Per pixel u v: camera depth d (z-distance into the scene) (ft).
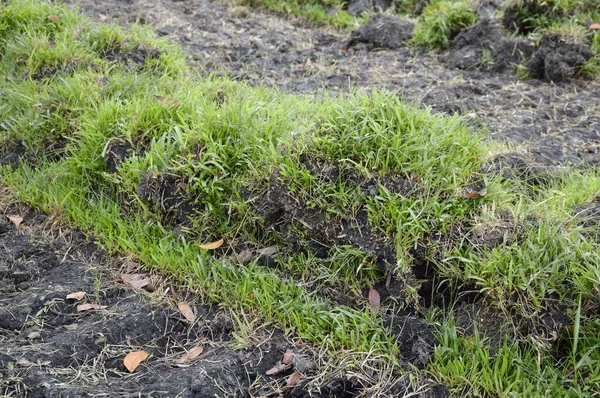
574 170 13.32
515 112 16.38
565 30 18.24
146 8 22.33
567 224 10.63
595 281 9.55
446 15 20.16
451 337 9.80
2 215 12.60
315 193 11.09
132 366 9.52
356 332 9.91
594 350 9.41
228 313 10.50
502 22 19.89
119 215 12.30
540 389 9.09
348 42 20.76
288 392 9.31
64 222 12.34
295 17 23.04
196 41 20.35
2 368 9.17
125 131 12.82
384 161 11.06
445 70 18.95
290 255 11.40
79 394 8.80
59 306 10.54
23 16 17.60
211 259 11.32
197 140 12.19
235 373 9.45
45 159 13.71
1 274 11.16
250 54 19.70
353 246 10.80
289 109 13.64
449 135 11.76
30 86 15.12
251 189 11.64
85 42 16.76
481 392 9.16
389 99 11.86
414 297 10.45
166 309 10.54
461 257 10.27
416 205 10.77
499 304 9.82
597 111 16.39
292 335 10.09
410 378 9.29
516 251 10.09
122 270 11.39
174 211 12.00
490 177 11.58
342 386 9.39
